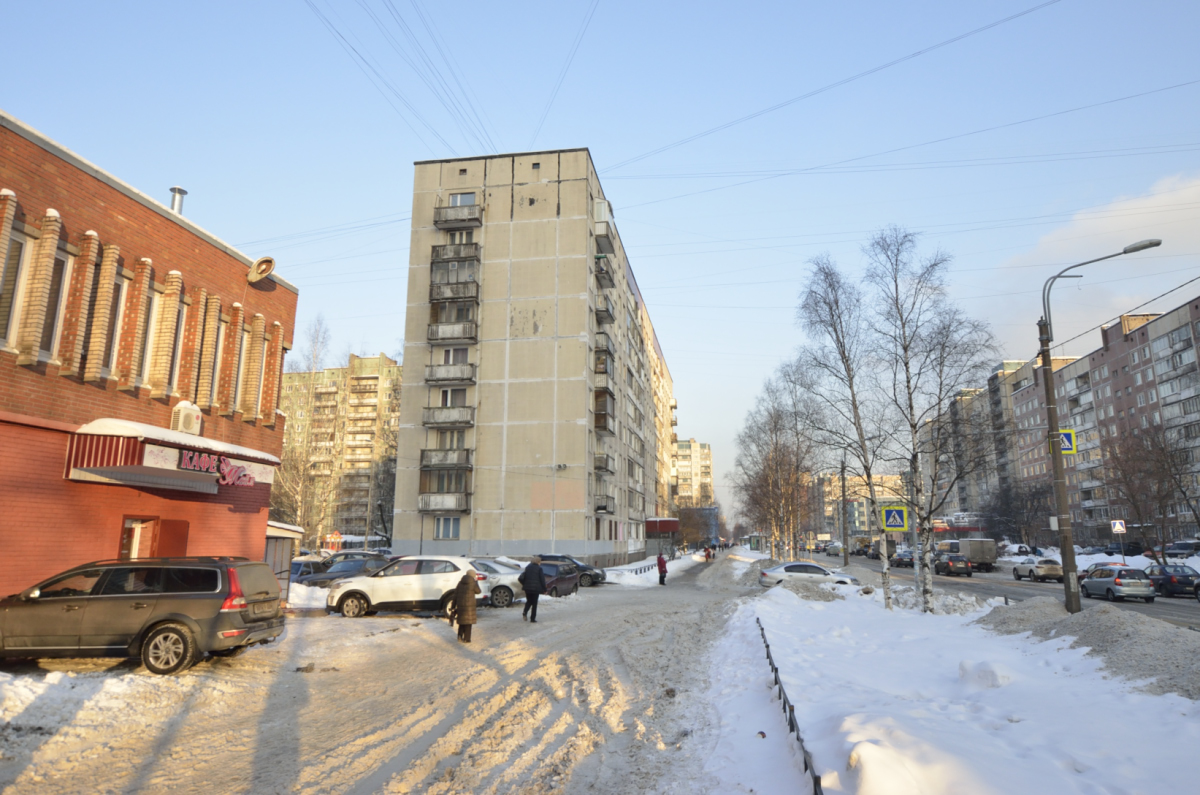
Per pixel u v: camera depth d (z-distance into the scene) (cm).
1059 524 1450
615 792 573
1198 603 2603
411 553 4375
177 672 962
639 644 1434
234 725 761
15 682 793
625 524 5809
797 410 2228
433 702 879
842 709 714
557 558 3438
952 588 3206
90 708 772
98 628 966
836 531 12612
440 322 4597
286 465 4550
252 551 1747
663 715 846
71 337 1235
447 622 1703
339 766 629
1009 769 522
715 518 13700
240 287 1714
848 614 1830
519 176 4750
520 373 4509
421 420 4509
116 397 1340
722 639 1494
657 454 8788
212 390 1598
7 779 577
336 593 1852
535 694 940
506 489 4388
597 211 4941
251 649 1214
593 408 4822
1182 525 6600
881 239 2044
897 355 2025
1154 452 4519
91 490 1295
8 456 1138
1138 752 555
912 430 1980
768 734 697
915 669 1033
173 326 1450
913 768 493
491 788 580
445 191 4806
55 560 1214
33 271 1179
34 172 1188
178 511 1510
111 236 1337
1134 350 7975
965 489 11250
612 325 5459
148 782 583
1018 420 11031
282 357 1872
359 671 1082
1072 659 918
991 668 858
